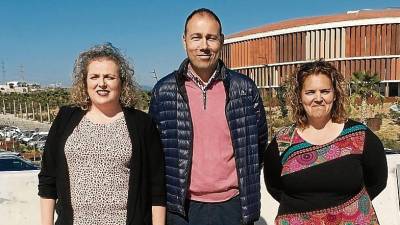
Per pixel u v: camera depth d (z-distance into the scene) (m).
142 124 3.02
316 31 77.06
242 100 3.31
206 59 3.22
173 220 3.36
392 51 72.88
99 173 2.85
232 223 3.31
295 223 3.12
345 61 75.25
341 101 3.10
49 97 103.00
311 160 3.06
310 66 3.12
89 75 2.92
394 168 4.93
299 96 3.16
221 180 3.28
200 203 3.31
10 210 4.27
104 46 3.00
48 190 3.01
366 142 3.05
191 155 3.26
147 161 3.04
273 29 82.94
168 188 3.32
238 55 90.31
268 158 3.28
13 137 55.16
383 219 4.86
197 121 3.27
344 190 3.01
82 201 2.84
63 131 2.95
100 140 2.89
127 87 3.06
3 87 185.25
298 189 3.09
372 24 73.19
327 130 3.13
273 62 82.75
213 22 3.21
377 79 58.41
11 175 4.32
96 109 3.01
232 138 3.27
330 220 3.03
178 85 3.31
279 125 41.56
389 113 56.00
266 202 4.67
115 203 2.86
